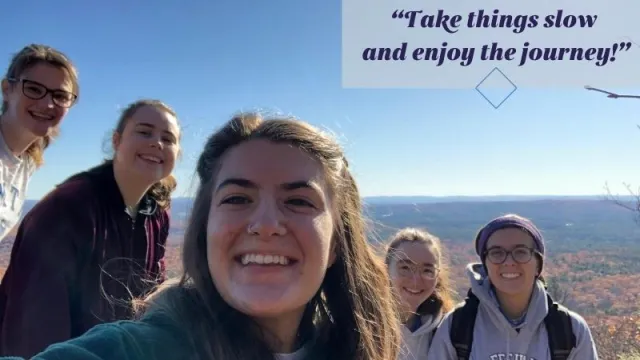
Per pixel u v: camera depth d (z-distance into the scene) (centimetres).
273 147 51
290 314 54
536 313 105
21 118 109
